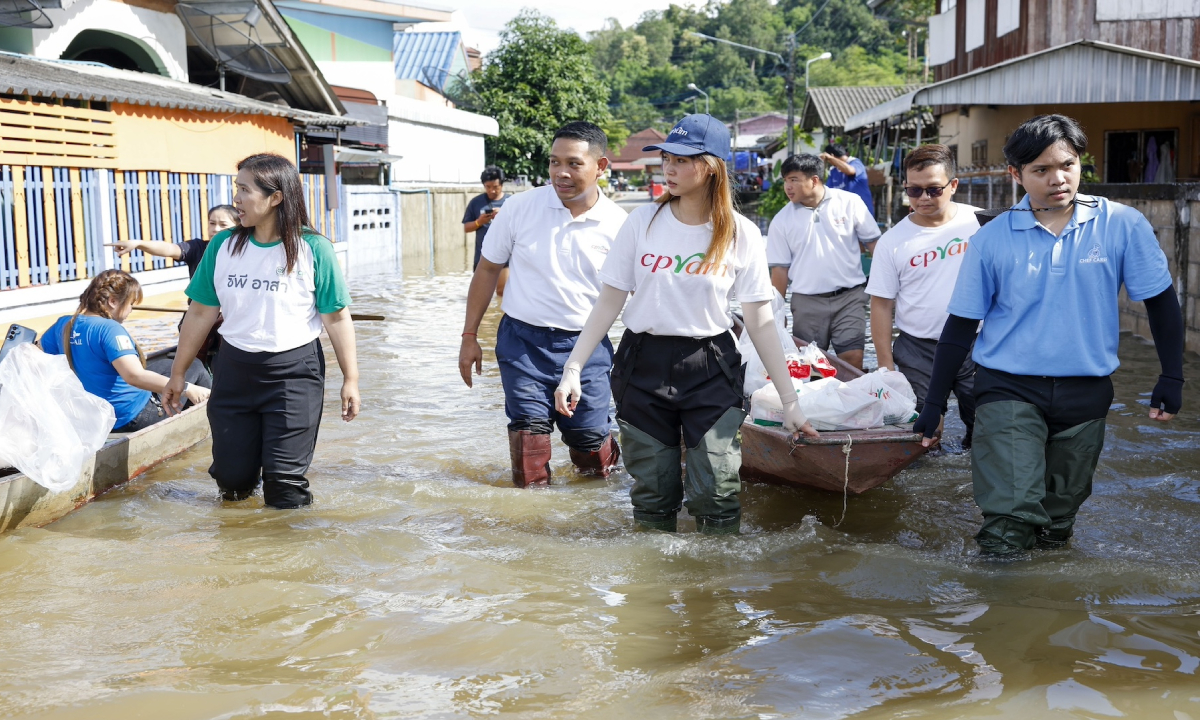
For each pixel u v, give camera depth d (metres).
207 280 4.90
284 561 4.02
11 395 4.50
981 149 22.28
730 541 4.24
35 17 13.69
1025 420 3.91
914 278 5.73
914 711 2.71
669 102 128.50
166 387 5.21
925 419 4.11
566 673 2.99
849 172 10.51
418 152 28.41
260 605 3.54
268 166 4.71
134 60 17.39
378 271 19.12
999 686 2.85
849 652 3.11
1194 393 7.24
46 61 13.56
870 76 87.44
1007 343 3.96
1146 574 3.77
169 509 4.86
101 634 3.30
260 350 4.75
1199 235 9.11
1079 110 19.42
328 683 2.93
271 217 4.80
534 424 5.28
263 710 2.76
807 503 4.97
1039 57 16.59
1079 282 3.86
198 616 3.45
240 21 16.98
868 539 4.43
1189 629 3.26
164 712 2.74
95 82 12.66
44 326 10.90
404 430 6.52
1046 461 4.05
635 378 4.27
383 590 3.71
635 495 4.41
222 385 4.84
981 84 17.03
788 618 3.42
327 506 4.91
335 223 19.98
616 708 2.76
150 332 10.43
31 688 2.89
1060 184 3.79
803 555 4.10
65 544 4.25
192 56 18.92
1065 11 19.22
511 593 3.68
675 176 3.99
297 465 4.86
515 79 36.88
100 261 12.17
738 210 4.18
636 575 3.88
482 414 6.97
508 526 4.61
